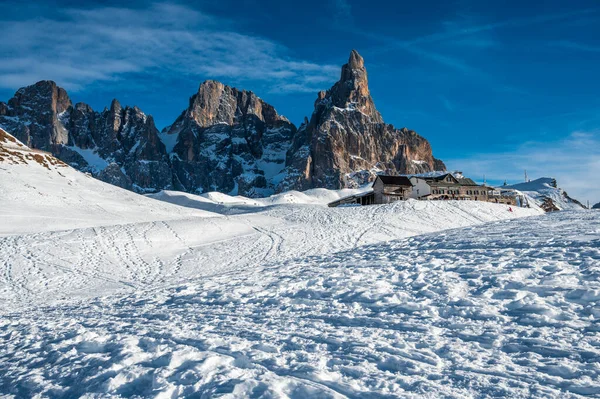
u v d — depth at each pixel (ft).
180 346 26.11
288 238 146.72
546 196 497.05
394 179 330.54
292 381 19.60
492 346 22.94
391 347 23.80
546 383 18.11
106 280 96.48
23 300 78.95
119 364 24.04
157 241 141.08
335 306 35.35
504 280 34.42
